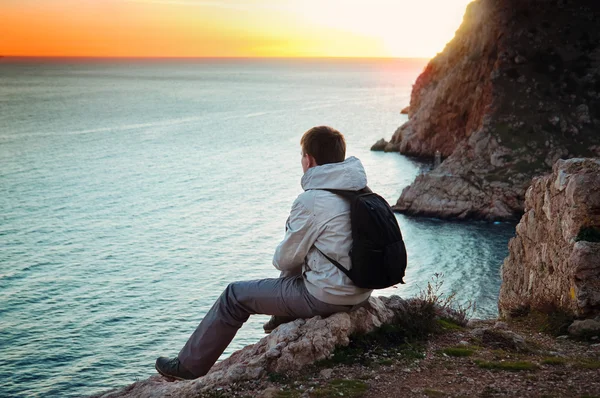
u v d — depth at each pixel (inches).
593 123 2620.6
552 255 366.9
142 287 1530.5
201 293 1489.9
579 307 290.4
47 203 2546.8
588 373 199.6
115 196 2696.9
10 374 1055.0
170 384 221.5
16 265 1707.7
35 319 1309.1
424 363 204.7
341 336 204.7
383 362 202.2
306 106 7721.5
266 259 1779.0
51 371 1071.6
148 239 1996.8
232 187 2881.4
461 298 1398.9
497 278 1534.2
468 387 186.2
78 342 1192.8
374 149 3838.6
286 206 2490.2
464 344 225.9
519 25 3034.0
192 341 196.1
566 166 362.6
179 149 4165.8
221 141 4569.4
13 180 3036.4
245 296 195.8
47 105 7662.4
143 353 1147.9
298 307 196.5
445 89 3361.2
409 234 1966.0
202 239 1991.9
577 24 3002.0
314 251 187.9
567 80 2810.0
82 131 5137.8
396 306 239.5
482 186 2255.2
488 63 3083.2
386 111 6988.2
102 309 1371.8
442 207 2182.6
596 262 296.8
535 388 185.2
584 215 317.4
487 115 2672.2
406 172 3073.3
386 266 177.8
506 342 231.0
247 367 198.5
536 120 2613.2
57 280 1578.5
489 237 1921.8
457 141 3341.5
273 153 3951.8
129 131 5172.2
